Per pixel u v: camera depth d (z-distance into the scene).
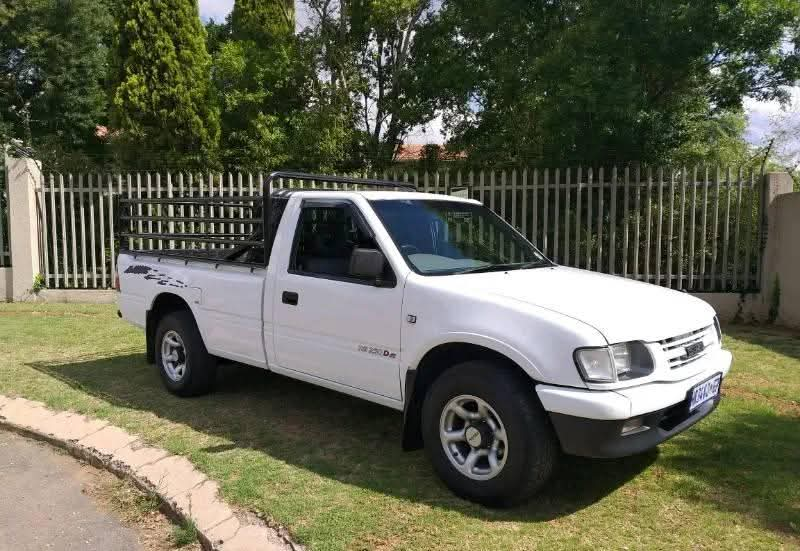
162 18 13.16
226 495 3.81
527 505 3.69
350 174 12.29
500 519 3.52
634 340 3.45
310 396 5.82
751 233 9.63
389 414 5.34
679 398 3.51
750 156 13.22
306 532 3.37
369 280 4.19
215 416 5.27
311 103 15.96
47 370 6.68
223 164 14.71
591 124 9.76
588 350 3.29
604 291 4.04
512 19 13.52
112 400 5.68
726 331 8.84
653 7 9.30
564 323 3.38
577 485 3.95
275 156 14.86
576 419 3.25
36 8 17.25
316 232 4.68
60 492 4.17
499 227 5.24
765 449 4.50
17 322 9.27
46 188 11.27
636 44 9.61
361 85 15.69
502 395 3.46
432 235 4.54
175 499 3.83
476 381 3.57
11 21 17.34
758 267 9.55
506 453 3.48
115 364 6.95
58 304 10.91
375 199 4.55
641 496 3.80
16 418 5.31
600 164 10.30
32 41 17.25
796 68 9.84
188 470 4.18
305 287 4.57
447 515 3.56
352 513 3.58
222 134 15.16
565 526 3.45
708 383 3.81
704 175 9.74
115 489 4.18
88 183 11.19
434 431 3.83
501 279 4.15
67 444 4.79
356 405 5.58
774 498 3.77
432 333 3.79
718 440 4.67
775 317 9.30
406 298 3.97
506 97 14.12
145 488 4.05
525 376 3.52
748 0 9.30
